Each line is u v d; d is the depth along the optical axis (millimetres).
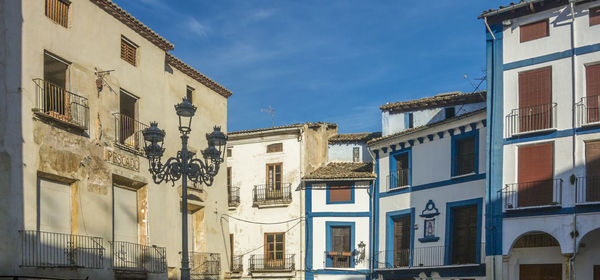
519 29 27172
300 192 38062
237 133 40000
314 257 37062
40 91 19016
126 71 23797
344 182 37062
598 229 24953
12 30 18312
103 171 21812
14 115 18109
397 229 34375
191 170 17781
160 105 25953
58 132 19781
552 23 26312
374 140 35562
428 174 32375
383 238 34938
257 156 39750
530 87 26547
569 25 25891
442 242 30922
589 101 25031
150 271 23438
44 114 18906
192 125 28531
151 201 24516
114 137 22625
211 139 18469
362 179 36250
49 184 19531
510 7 26844
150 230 24219
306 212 37625
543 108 26016
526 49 26859
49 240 19188
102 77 22203
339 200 37156
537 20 26719
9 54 18125
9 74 18078
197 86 29312
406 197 33656
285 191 38469
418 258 32094
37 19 19344
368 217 36281
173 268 25766
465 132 30422
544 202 25312
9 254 17562
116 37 23359
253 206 39156
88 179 21016
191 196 27656
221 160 18703
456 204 30359
